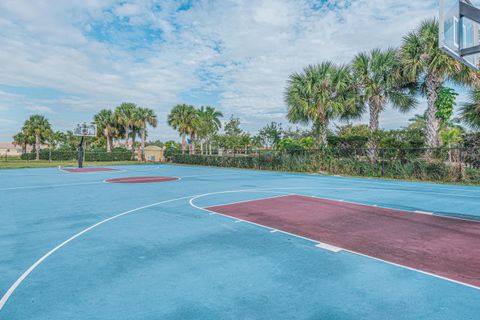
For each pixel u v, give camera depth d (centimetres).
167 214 789
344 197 1075
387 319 290
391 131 2264
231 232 611
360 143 2242
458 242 540
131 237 575
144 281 379
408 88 1844
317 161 2128
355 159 1975
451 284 367
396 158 1786
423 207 880
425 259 454
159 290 354
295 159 2294
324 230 626
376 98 1811
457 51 586
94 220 721
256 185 1464
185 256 470
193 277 391
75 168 2859
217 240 555
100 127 4425
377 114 1894
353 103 1961
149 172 2381
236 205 920
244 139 4975
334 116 2041
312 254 478
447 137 2045
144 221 709
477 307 313
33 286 365
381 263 438
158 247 514
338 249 503
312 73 2022
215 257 465
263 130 5041
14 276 395
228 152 3388
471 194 1138
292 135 4431
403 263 438
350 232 610
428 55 1545
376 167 1822
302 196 1102
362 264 434
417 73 1691
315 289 355
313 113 2022
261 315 298
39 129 4528
